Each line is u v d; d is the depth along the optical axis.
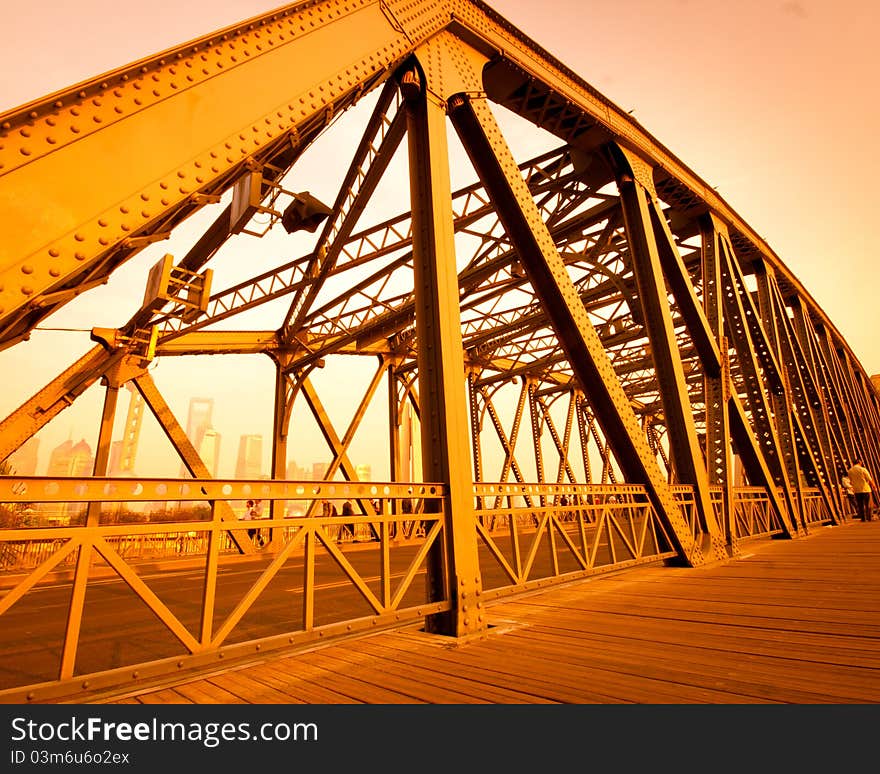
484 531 4.54
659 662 3.11
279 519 3.17
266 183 4.60
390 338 20.16
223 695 2.75
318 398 17.30
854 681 2.67
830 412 18.19
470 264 12.80
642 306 9.00
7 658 4.65
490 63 7.00
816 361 18.83
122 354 10.70
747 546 9.80
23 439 9.83
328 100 4.21
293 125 3.91
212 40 3.54
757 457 10.86
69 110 2.83
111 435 11.68
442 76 5.68
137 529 2.56
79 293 3.03
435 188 4.95
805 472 14.63
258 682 2.96
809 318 19.98
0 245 2.44
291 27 4.14
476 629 4.11
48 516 12.23
